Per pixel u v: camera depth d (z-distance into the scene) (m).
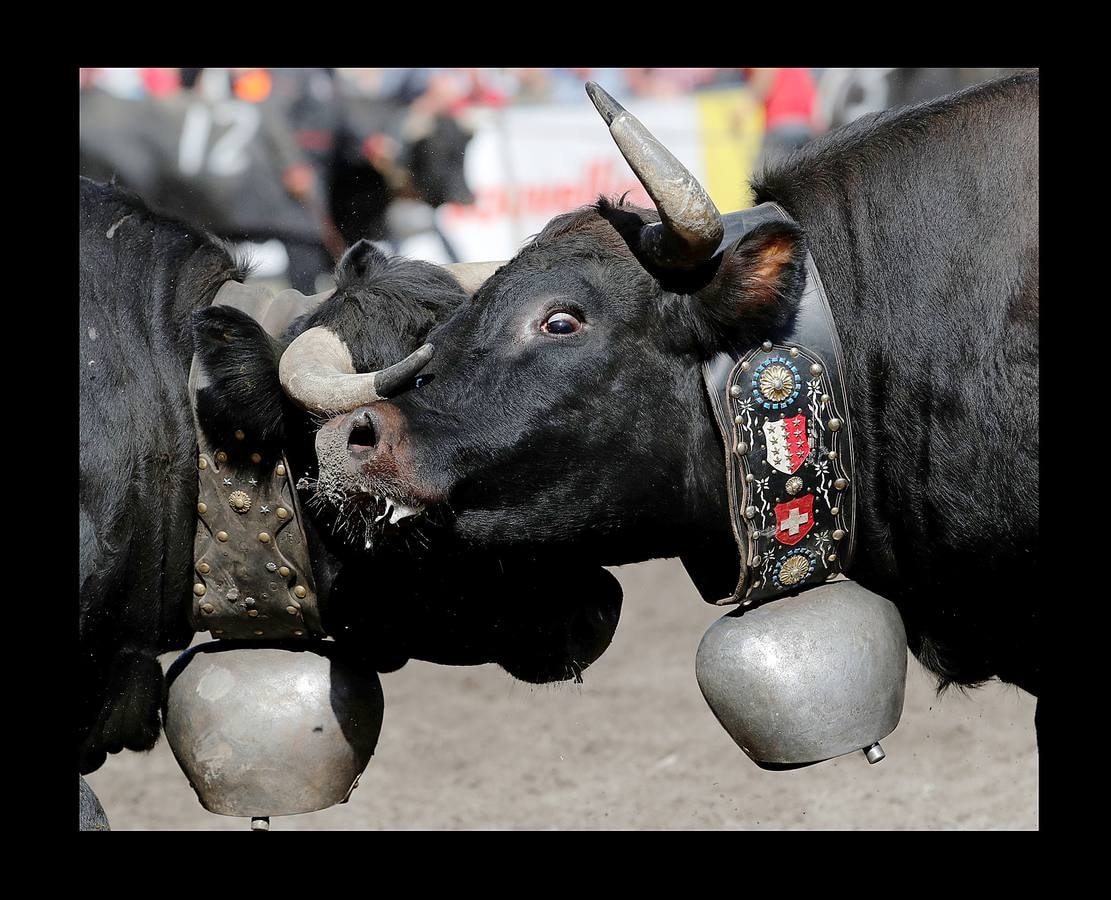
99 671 8.32
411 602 8.34
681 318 7.45
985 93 7.81
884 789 12.44
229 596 8.20
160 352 8.29
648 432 7.60
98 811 8.15
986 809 11.89
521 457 7.52
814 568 7.63
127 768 13.60
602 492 7.67
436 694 15.26
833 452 7.50
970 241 7.57
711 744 13.52
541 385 7.48
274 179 22.34
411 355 7.37
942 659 8.35
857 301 7.77
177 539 8.22
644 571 19.41
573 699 14.80
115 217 8.57
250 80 22.47
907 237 7.70
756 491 7.43
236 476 8.06
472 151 24.30
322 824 11.98
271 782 8.12
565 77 25.11
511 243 24.61
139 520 8.13
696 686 15.00
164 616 8.38
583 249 7.56
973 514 7.64
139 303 8.38
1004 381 7.48
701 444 7.66
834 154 8.03
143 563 8.20
